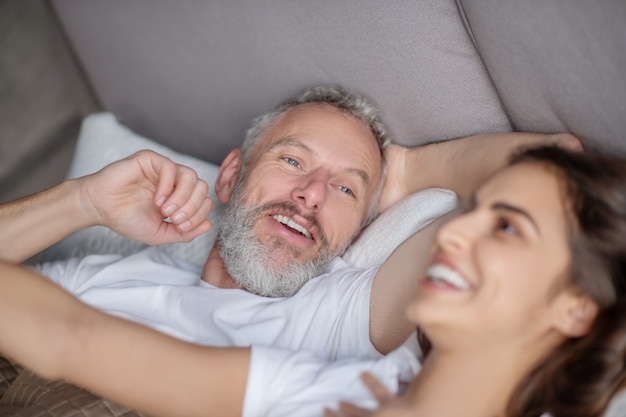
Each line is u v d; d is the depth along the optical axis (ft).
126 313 4.10
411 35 4.52
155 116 6.06
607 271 2.64
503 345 2.67
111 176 3.95
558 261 2.64
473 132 4.54
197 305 4.12
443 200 4.31
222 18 5.34
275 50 5.19
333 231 4.55
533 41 3.85
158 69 5.82
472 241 2.71
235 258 4.43
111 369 2.81
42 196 4.05
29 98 6.47
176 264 4.90
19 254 3.94
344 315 3.84
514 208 2.70
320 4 4.86
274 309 4.01
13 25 6.47
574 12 3.61
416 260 3.72
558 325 2.68
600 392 2.71
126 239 5.16
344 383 3.02
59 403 3.36
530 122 4.13
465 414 2.73
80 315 2.84
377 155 4.81
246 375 2.98
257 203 4.53
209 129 5.83
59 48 6.52
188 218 3.97
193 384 2.89
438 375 2.74
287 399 2.97
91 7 5.89
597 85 3.63
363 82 4.89
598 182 2.68
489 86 4.40
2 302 2.74
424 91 4.62
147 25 5.71
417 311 2.68
